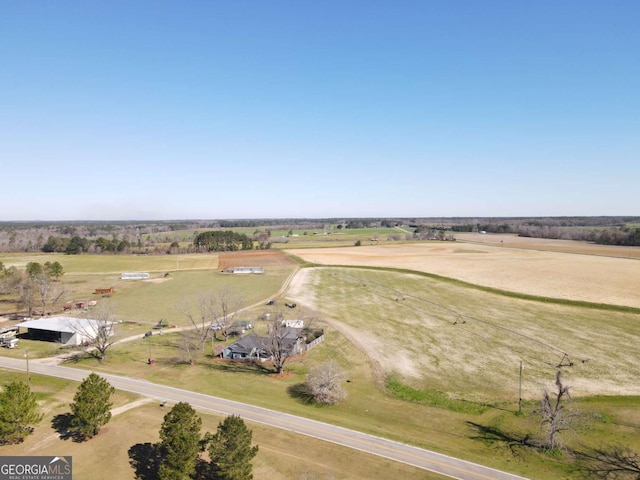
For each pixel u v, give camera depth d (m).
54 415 50.97
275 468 40.22
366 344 81.75
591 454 45.75
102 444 44.41
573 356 75.88
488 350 79.06
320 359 74.31
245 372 67.81
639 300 111.12
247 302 117.12
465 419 53.56
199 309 108.50
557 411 47.75
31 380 61.84
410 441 45.88
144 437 45.62
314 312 104.50
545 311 105.88
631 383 64.75
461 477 39.44
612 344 82.19
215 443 37.31
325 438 45.66
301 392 60.28
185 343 75.31
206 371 67.31
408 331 90.38
